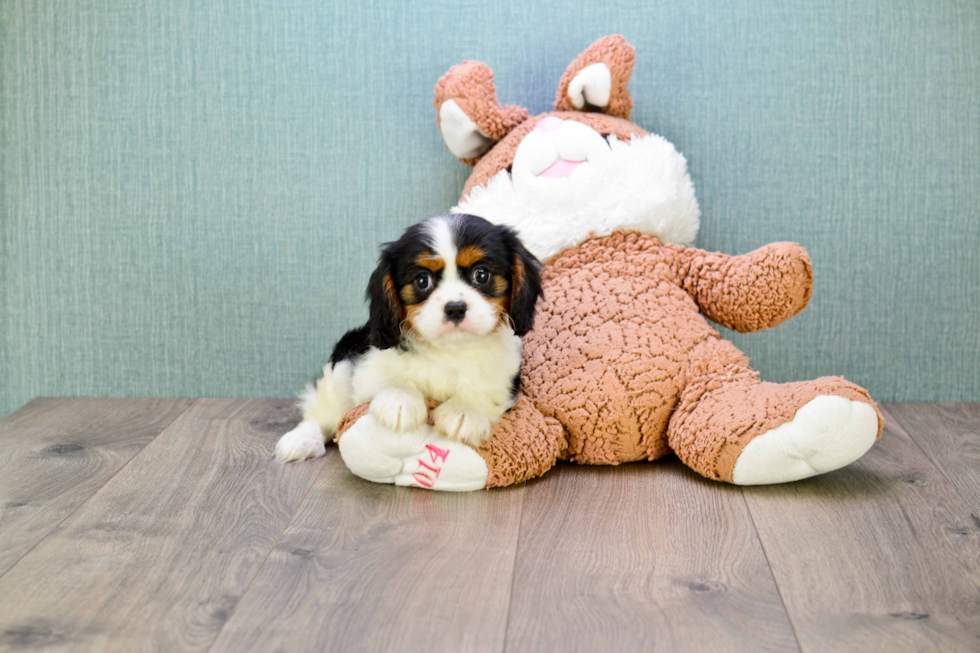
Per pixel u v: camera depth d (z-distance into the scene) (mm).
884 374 2068
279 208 2057
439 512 1418
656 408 1590
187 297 2098
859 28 1945
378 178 2041
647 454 1626
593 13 1965
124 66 2012
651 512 1411
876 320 2047
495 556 1257
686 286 1769
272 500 1477
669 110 1992
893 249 2018
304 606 1118
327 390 1754
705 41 1963
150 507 1447
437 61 1995
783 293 1654
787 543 1295
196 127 2029
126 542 1311
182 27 1993
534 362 1678
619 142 1765
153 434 1845
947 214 1999
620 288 1698
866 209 2006
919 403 2057
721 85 1978
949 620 1078
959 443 1760
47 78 2021
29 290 2109
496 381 1533
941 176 1987
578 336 1664
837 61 1959
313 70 2006
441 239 1407
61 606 1118
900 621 1076
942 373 2062
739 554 1259
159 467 1642
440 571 1211
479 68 1829
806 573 1202
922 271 2023
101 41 2002
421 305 1417
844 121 1979
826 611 1103
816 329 2057
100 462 1670
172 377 2137
